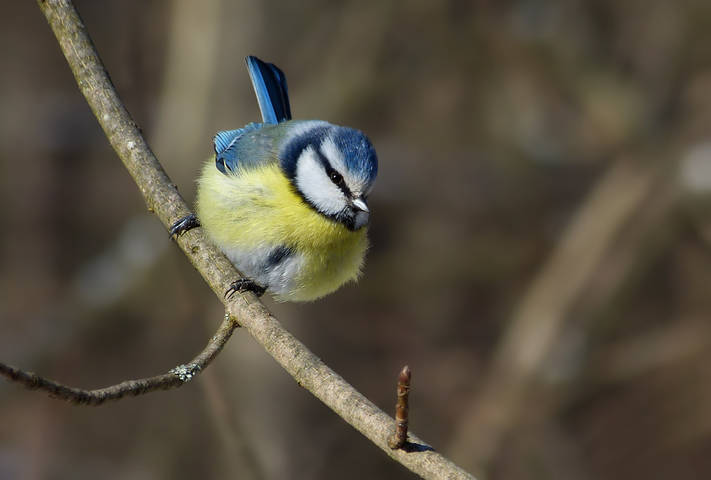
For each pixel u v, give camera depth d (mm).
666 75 14773
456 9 14992
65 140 16125
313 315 13977
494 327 14969
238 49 12703
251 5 12969
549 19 14719
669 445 13281
